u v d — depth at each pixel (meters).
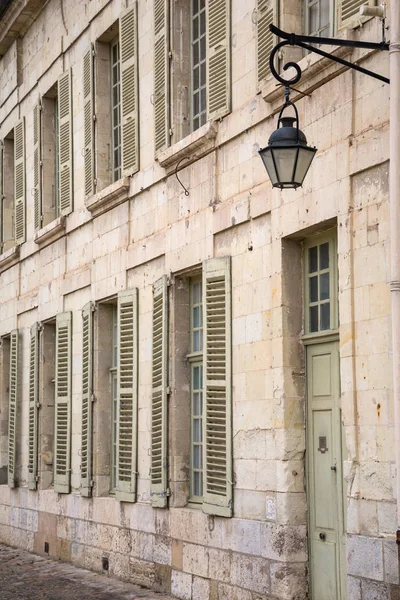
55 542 18.28
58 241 18.91
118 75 16.97
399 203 8.99
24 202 21.09
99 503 16.33
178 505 13.87
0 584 15.63
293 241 11.61
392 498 9.47
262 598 11.57
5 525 21.30
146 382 14.99
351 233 10.22
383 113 9.86
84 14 17.80
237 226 12.56
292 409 11.39
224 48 12.92
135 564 14.92
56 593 14.43
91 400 16.72
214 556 12.65
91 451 16.66
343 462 10.32
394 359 8.93
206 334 12.98
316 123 10.96
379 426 9.69
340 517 10.73
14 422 20.88
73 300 18.06
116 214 16.22
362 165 10.09
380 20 9.87
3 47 22.41
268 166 9.49
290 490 11.28
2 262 22.16
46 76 19.83
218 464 12.60
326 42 9.07
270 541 11.46
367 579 9.66
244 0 12.56
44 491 18.98
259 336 11.94
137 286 15.43
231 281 12.62
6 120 22.69
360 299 10.04
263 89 11.71
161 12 14.66
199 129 13.22
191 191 13.75
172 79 14.34
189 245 13.73
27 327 20.72
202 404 13.80
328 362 11.12
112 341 16.88
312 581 11.16
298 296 11.59
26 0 19.92
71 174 18.20
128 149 15.73
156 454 14.27
